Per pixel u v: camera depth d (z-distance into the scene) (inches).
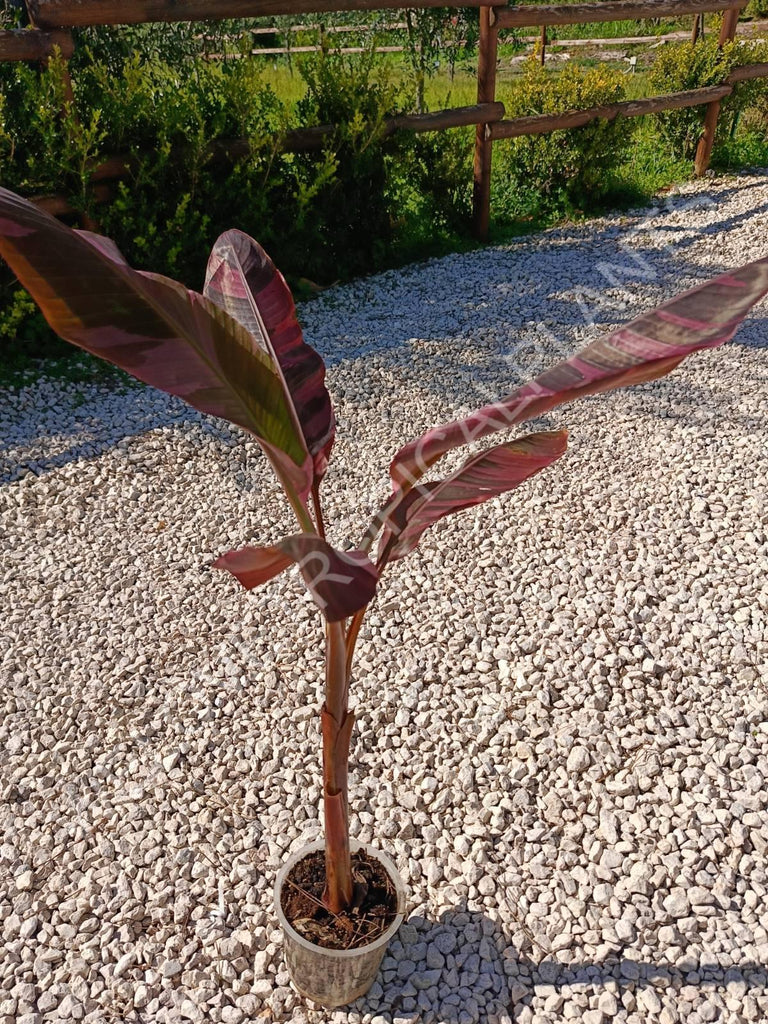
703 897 86.3
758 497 148.3
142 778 100.7
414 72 332.2
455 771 100.7
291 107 237.8
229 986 80.8
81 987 80.0
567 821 95.3
